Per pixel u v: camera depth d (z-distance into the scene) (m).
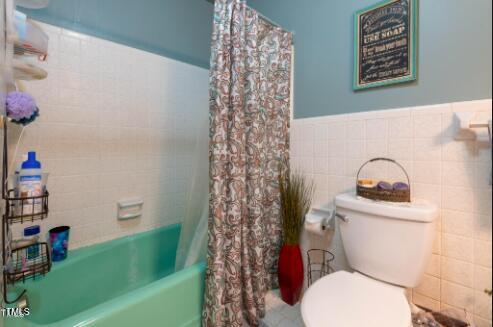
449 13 1.03
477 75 0.97
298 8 1.56
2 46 0.79
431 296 1.11
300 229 1.47
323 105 1.45
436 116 1.06
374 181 1.17
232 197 1.16
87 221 1.42
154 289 1.00
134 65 1.59
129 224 1.61
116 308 0.88
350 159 1.34
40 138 1.25
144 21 1.62
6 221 0.85
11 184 1.04
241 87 1.20
